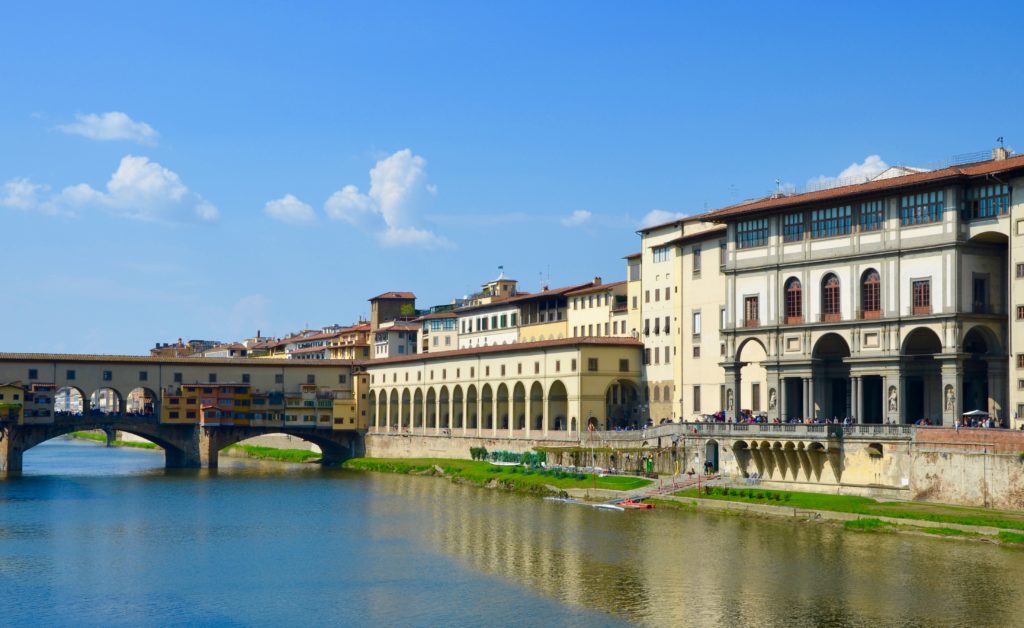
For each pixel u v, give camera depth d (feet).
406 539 358.64
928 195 374.84
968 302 366.43
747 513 379.96
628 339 550.36
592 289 612.70
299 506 451.12
